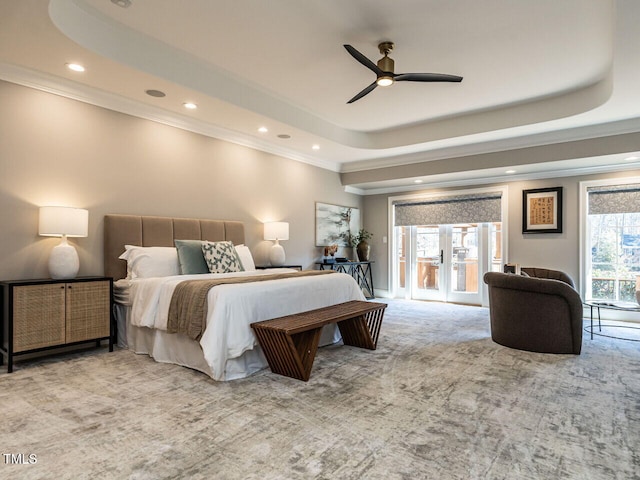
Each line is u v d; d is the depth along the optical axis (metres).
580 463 1.75
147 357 3.31
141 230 3.99
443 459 1.78
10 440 1.92
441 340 4.02
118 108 3.85
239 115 4.27
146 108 4.02
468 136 5.02
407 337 4.14
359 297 4.14
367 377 2.88
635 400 2.47
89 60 2.99
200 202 4.65
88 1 2.63
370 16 2.79
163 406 2.34
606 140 4.59
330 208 6.75
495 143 5.31
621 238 5.32
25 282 2.96
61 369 2.99
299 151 5.90
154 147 4.19
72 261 3.31
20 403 2.36
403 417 2.21
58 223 3.18
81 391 2.56
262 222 5.47
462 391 2.61
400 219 7.30
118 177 3.88
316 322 2.88
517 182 6.05
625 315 5.19
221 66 3.61
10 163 3.18
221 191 4.90
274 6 2.67
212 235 4.68
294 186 6.02
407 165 6.22
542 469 1.70
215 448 1.86
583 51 3.26
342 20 2.84
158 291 3.18
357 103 4.52
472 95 4.23
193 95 3.70
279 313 3.15
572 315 3.47
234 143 5.07
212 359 2.67
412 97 4.30
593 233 5.51
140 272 3.70
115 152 3.86
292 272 4.10
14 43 2.74
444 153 5.78
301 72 3.71
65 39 2.67
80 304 3.25
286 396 2.51
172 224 4.27
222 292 2.82
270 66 3.60
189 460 1.76
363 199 7.63
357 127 5.46
